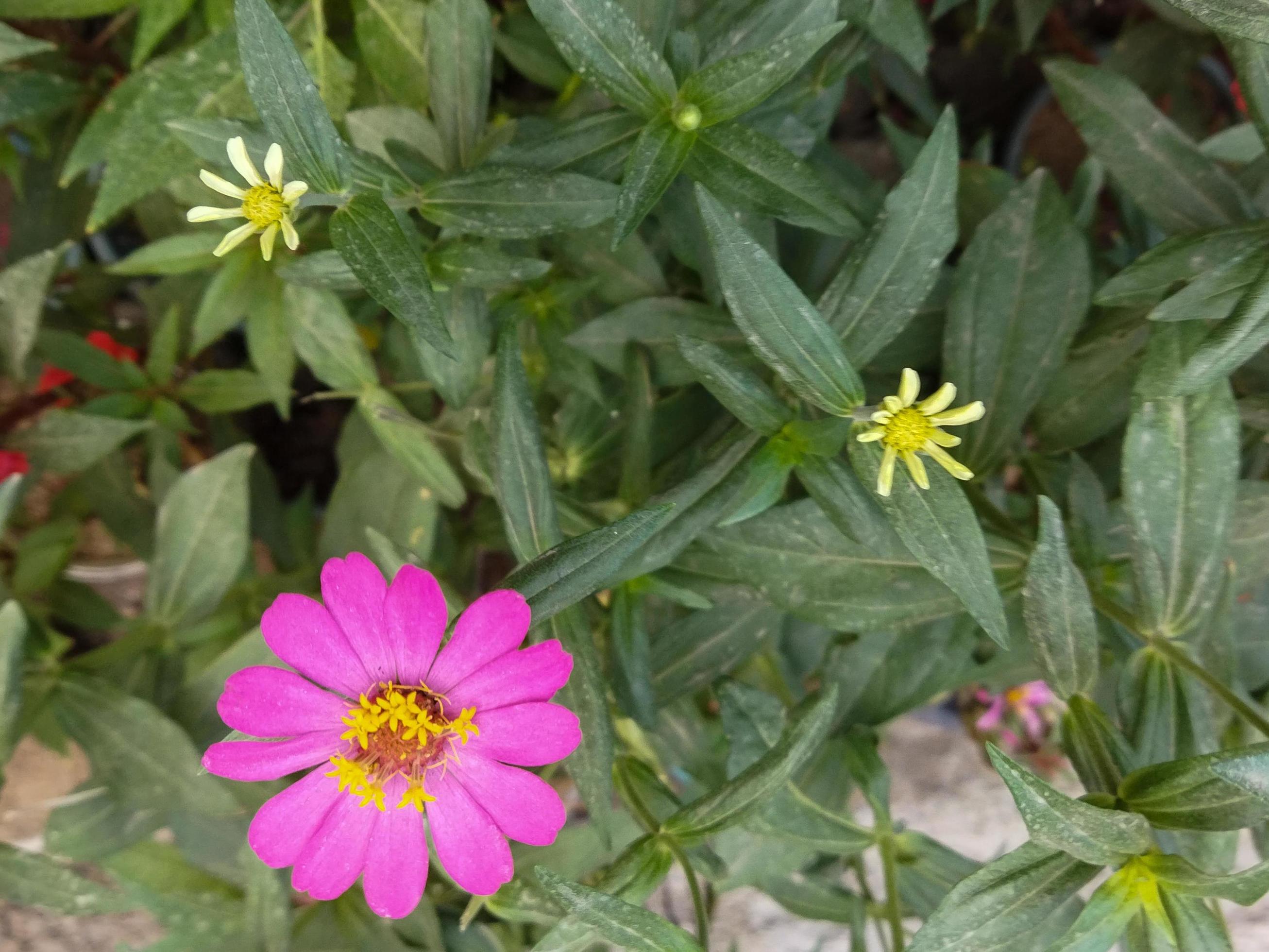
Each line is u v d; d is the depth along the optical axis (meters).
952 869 0.25
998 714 0.44
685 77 0.20
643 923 0.17
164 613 0.30
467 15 0.21
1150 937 0.18
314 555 0.37
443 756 0.18
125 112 0.25
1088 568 0.23
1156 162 0.22
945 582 0.18
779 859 0.28
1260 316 0.17
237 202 0.26
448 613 0.20
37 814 0.40
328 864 0.18
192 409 0.38
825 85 0.24
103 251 0.42
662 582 0.22
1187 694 0.21
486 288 0.24
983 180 0.28
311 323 0.27
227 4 0.25
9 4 0.24
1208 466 0.19
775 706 0.23
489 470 0.25
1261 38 0.15
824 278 0.27
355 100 0.29
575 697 0.19
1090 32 0.44
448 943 0.29
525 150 0.21
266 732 0.17
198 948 0.29
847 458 0.20
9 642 0.24
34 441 0.28
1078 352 0.25
